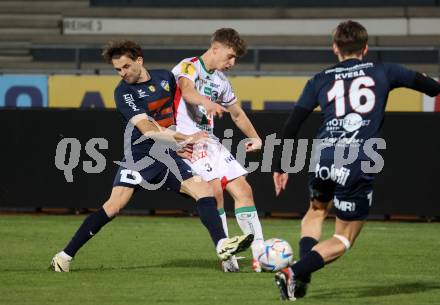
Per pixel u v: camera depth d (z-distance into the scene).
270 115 36.19
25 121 38.06
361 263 24.14
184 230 32.84
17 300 17.81
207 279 20.84
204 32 57.56
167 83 21.33
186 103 22.22
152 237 30.44
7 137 38.25
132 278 20.92
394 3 57.34
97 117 37.53
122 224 35.00
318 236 17.78
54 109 37.88
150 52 53.62
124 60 20.64
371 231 33.28
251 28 57.16
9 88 44.62
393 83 17.20
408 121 36.06
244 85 43.00
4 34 57.75
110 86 44.12
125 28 57.91
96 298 18.08
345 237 17.14
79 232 21.66
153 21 57.91
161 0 59.66
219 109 20.72
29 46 50.72
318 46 50.75
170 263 23.81
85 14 57.84
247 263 24.00
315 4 58.41
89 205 37.78
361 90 17.00
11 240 29.25
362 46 17.41
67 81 44.34
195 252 26.38
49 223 35.06
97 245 27.97
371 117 16.94
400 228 34.44
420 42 53.97
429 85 17.22
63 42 56.69
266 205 36.81
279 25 56.78
